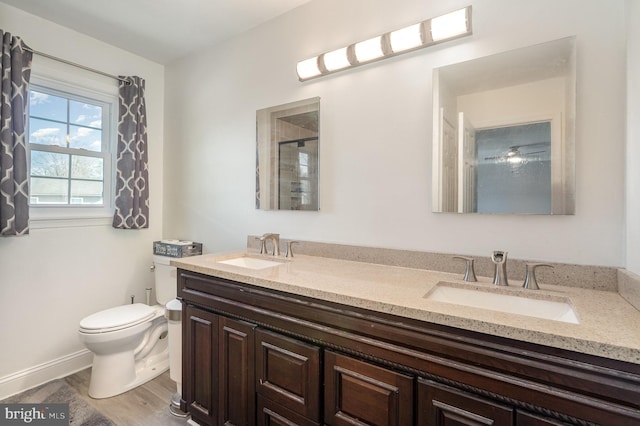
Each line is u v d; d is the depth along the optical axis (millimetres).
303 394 1208
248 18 2068
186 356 1657
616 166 1128
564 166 1204
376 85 1657
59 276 2172
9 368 1951
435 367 927
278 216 2068
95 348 1889
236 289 1431
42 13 2008
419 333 955
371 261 1651
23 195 1884
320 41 1858
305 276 1365
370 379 1045
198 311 1594
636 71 1009
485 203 1360
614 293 1110
